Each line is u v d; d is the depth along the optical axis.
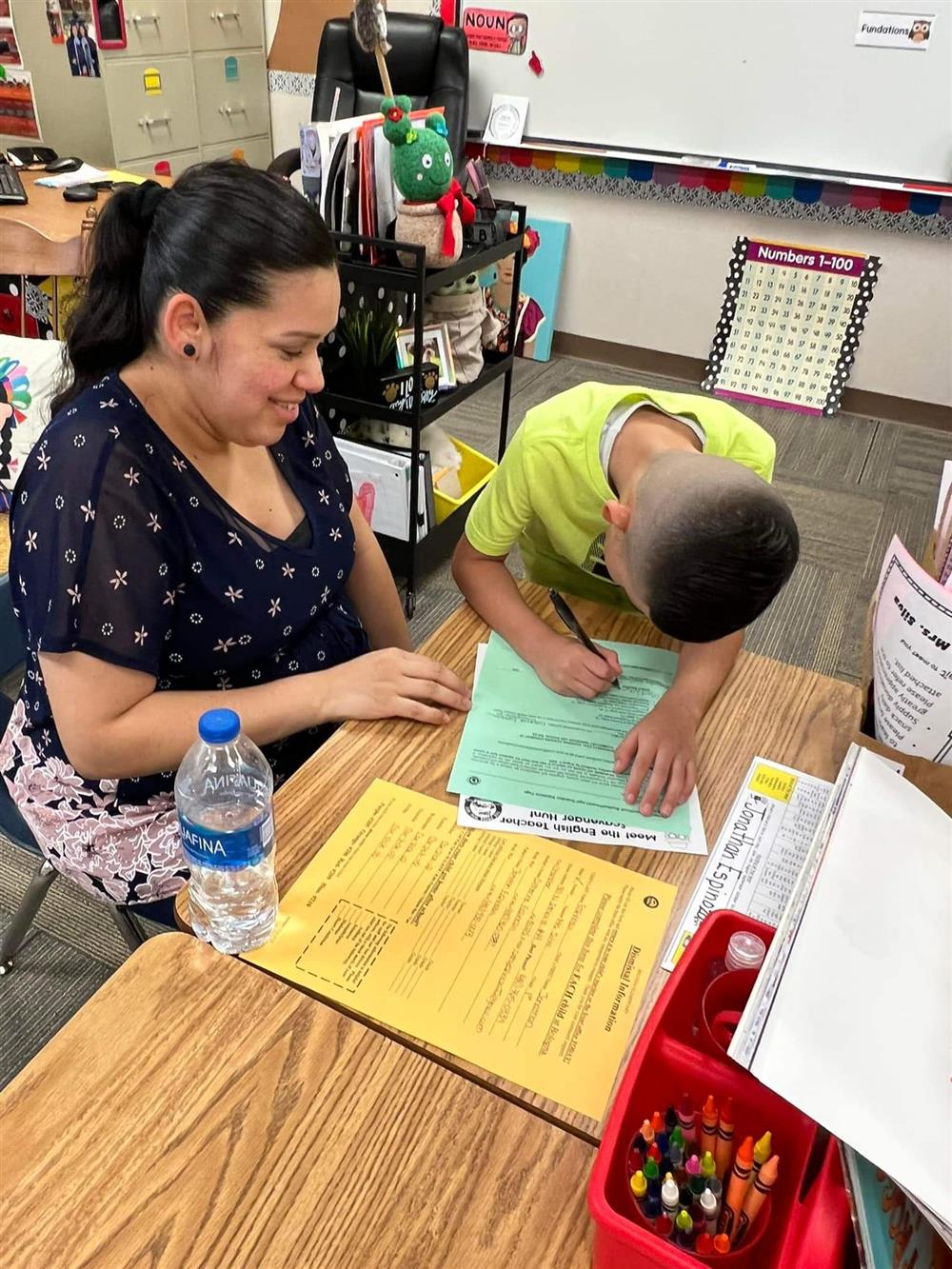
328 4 3.72
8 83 3.55
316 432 1.14
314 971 0.67
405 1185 0.55
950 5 2.90
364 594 1.34
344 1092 0.59
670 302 3.75
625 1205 0.51
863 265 3.39
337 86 3.24
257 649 1.08
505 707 0.96
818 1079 0.44
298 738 1.18
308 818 0.81
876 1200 0.45
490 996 0.67
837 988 0.49
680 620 0.77
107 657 0.90
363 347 2.04
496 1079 0.61
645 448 1.03
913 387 3.53
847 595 2.53
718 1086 0.56
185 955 0.67
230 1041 0.61
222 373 0.86
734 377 3.74
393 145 1.89
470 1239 0.53
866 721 0.90
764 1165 0.50
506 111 3.66
